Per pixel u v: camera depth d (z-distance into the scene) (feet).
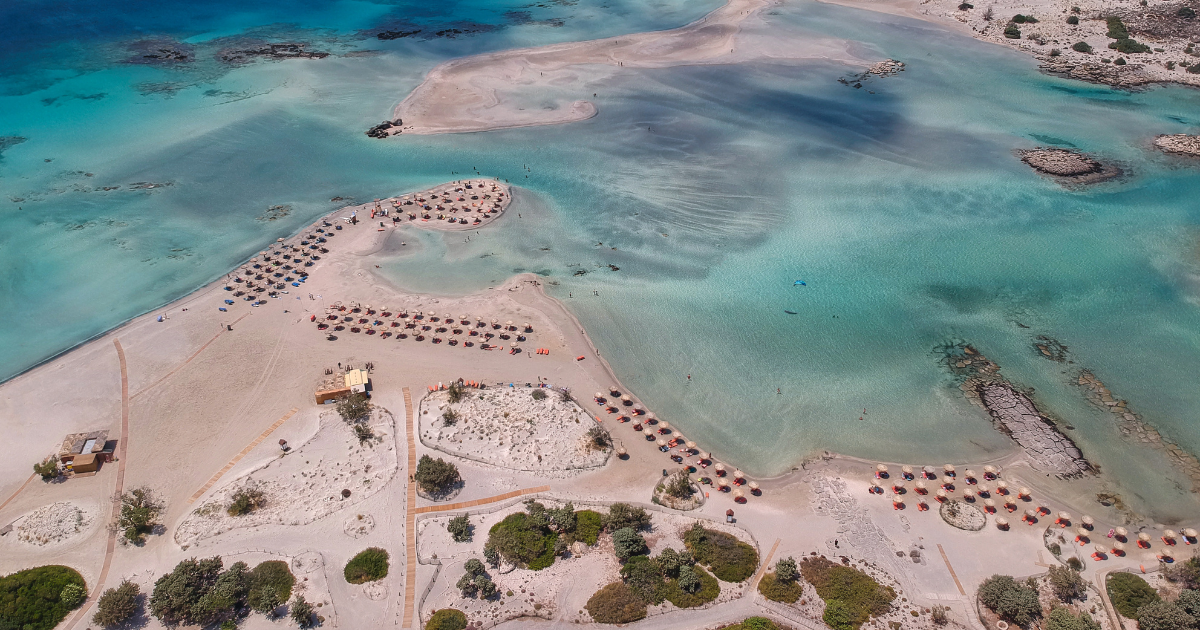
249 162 461.37
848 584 211.00
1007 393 287.07
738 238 383.86
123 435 260.42
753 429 270.67
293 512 231.50
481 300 335.06
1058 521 233.14
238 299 332.80
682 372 296.51
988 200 414.82
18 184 424.87
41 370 289.12
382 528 226.99
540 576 213.66
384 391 281.54
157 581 211.00
